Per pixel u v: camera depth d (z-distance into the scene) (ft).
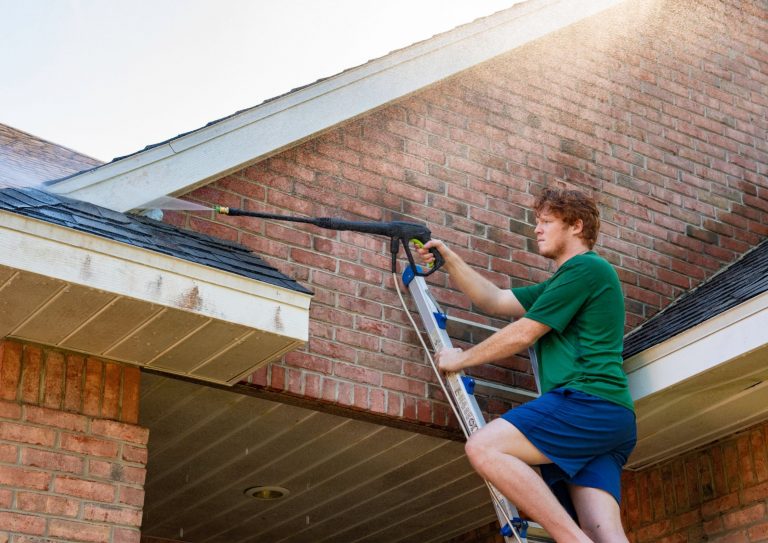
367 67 16.43
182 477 17.75
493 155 17.88
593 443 12.03
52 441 12.16
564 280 12.87
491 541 19.92
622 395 12.35
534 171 18.26
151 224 12.98
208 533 20.65
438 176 17.03
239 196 14.84
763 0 23.67
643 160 19.83
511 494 11.58
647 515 17.08
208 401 14.88
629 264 18.60
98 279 11.03
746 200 20.86
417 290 15.25
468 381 13.83
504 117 18.37
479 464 11.72
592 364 12.46
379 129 16.72
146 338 12.23
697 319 14.49
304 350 14.42
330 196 15.72
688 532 16.29
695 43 21.97
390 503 18.97
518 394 16.05
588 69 19.99
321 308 14.84
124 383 12.99
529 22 18.99
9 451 11.84
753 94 22.30
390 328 15.35
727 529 15.70
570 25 19.80
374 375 14.90
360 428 15.75
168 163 13.94
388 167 16.53
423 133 17.20
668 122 20.61
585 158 19.03
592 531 11.91
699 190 20.30
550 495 11.50
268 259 14.70
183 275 11.60
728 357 13.41
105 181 13.28
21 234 10.69
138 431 12.82
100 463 12.39
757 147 21.70
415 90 17.02
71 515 11.93
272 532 20.61
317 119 15.67
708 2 22.62
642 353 14.55
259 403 14.96
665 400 14.65
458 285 15.34
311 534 20.72
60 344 12.43
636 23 21.18
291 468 17.40
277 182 15.29
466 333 16.03
